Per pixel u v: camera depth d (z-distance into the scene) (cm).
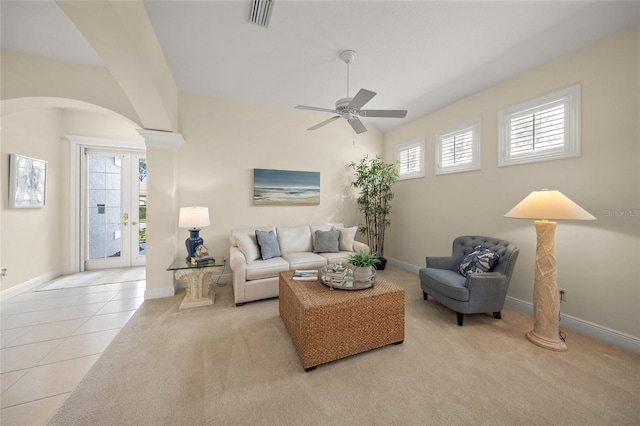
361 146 477
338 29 231
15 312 270
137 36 186
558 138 244
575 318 232
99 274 407
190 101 354
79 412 141
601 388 160
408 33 234
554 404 148
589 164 222
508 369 179
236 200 384
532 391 158
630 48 199
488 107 309
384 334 204
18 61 252
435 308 283
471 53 258
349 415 141
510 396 154
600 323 217
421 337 223
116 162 444
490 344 212
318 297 195
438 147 378
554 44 230
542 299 212
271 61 282
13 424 133
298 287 218
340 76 311
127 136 433
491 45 244
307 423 136
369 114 252
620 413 142
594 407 146
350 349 191
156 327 238
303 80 322
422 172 409
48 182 373
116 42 177
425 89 332
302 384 165
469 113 333
